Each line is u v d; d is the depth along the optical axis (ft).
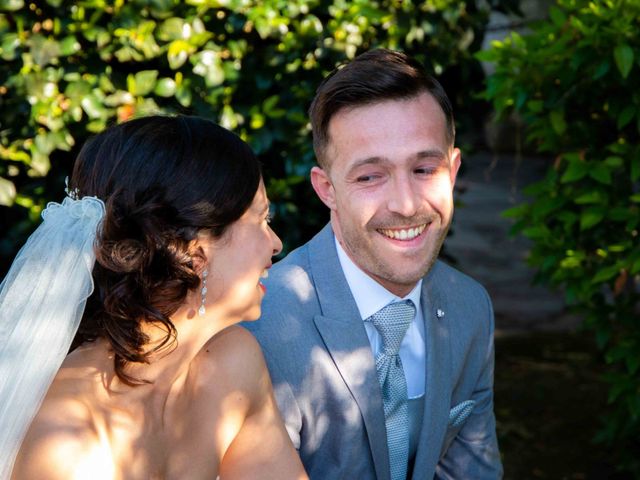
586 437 13.80
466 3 12.10
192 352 5.49
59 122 10.22
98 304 5.27
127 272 5.01
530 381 15.83
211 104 10.71
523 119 11.38
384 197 6.51
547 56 10.32
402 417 6.99
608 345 13.89
